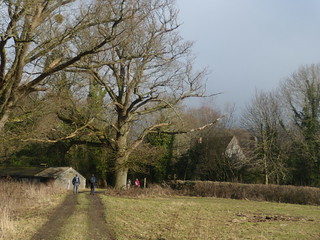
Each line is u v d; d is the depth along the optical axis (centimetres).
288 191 3556
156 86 3731
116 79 3803
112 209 1992
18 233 1205
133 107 3944
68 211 1875
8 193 2366
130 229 1354
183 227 1429
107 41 1975
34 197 2444
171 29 3366
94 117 3509
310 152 4703
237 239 1215
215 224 1597
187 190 4122
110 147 3919
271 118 5012
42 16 1939
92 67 2316
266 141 4934
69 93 2934
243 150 5122
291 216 2144
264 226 1597
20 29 1817
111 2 1955
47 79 2320
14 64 1934
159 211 1978
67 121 3522
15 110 2403
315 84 4903
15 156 5288
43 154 5269
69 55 2464
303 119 4922
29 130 2800
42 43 1961
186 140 5922
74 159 5475
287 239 1270
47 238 1147
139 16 2397
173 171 5694
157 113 4434
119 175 3941
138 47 3275
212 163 5462
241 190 3803
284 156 4894
